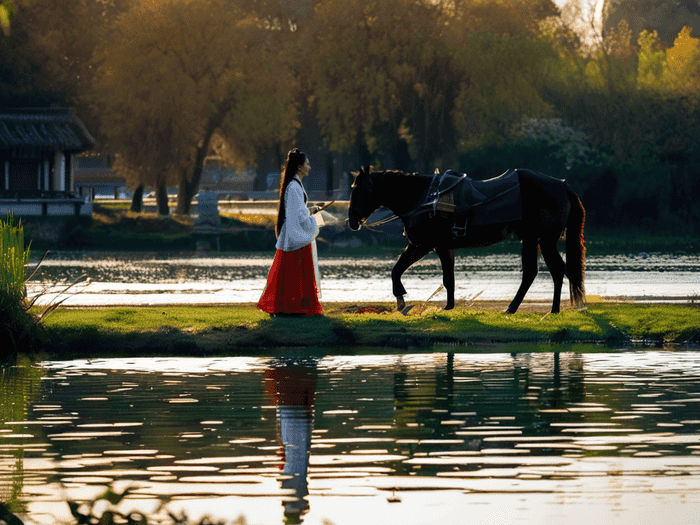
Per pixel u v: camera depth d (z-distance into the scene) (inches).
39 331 499.8
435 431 290.0
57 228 2134.6
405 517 206.7
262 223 2169.0
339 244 2070.6
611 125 2600.9
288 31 3105.3
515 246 2127.2
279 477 239.1
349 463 252.4
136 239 2095.2
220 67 2440.9
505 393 357.4
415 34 2374.5
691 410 322.7
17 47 2445.9
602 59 2738.7
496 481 234.5
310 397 350.3
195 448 269.7
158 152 2404.0
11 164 2390.5
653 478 236.2
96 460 256.2
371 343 507.8
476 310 581.3
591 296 754.8
